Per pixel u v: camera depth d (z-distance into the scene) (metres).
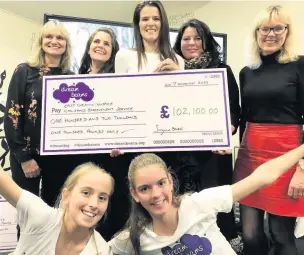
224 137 1.98
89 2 4.66
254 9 4.05
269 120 1.98
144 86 2.05
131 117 2.04
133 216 1.73
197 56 2.35
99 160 2.19
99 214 1.60
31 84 2.18
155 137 2.01
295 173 1.90
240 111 2.25
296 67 1.95
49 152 2.03
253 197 2.02
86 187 1.59
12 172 2.22
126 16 5.16
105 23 3.63
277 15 1.93
